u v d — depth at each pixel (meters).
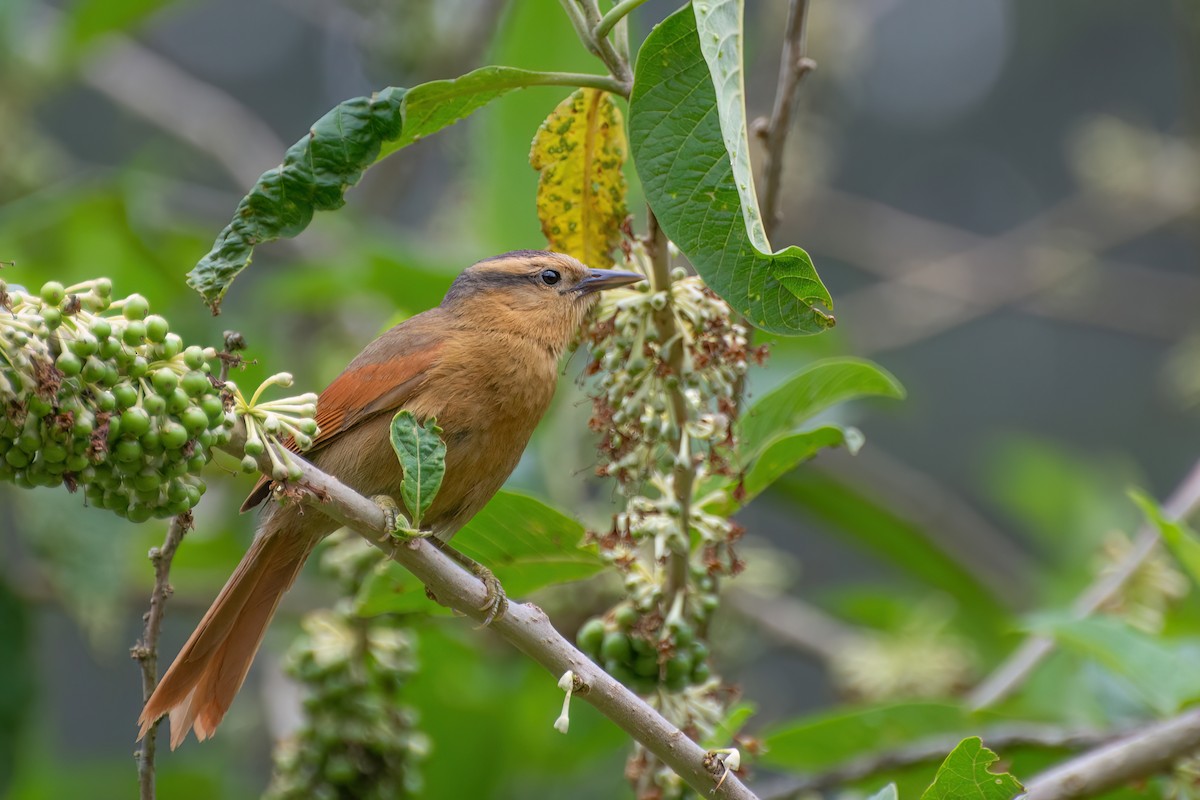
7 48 15.62
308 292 13.23
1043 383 24.11
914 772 9.23
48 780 12.12
